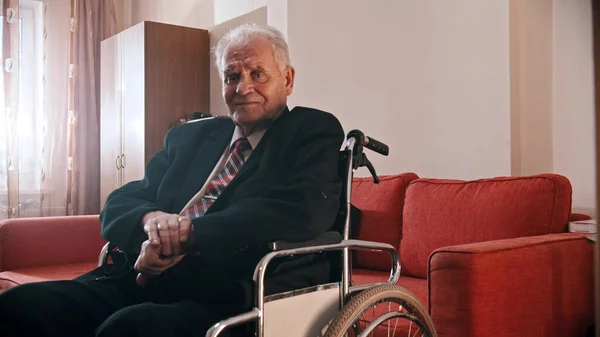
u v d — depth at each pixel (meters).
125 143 4.27
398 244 2.27
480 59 2.52
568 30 2.45
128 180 4.23
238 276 1.21
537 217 1.87
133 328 1.03
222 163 1.45
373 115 2.96
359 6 3.01
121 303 1.26
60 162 4.70
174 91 4.17
